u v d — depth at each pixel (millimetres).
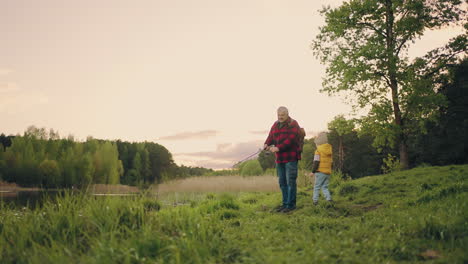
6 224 4254
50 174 56188
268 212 7105
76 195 4883
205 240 3650
